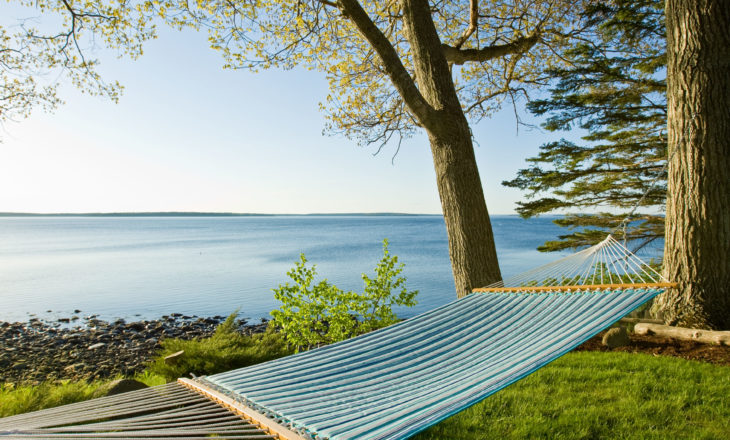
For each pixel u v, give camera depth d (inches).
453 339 115.4
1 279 992.2
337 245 1845.5
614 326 202.2
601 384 151.5
